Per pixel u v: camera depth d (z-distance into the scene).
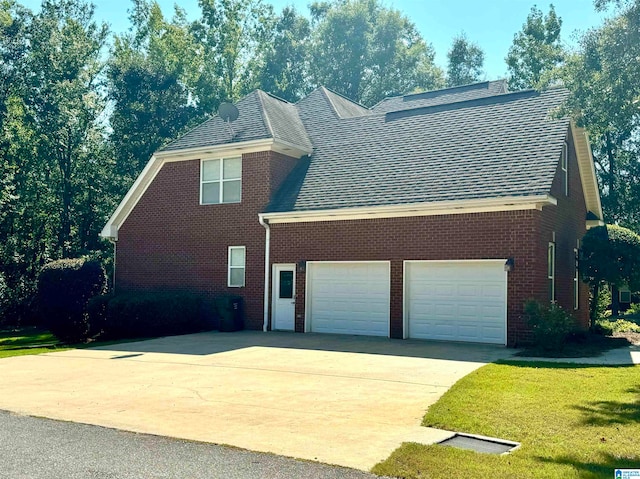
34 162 32.94
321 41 48.44
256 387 10.50
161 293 21.47
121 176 35.19
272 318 20.06
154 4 44.38
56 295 21.30
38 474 5.99
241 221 20.83
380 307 18.14
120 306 19.67
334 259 18.80
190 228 22.02
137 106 35.59
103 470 6.11
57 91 32.88
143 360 14.12
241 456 6.57
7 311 28.11
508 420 7.82
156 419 8.30
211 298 21.33
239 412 8.65
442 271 17.14
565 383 10.17
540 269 15.86
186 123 37.59
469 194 16.41
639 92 14.74
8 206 29.11
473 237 16.44
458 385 10.12
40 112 32.81
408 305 17.64
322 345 16.19
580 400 8.89
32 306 28.56
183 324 20.38
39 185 32.38
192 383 10.98
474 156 18.00
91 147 34.97
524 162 16.83
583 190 21.16
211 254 21.47
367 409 8.73
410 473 5.91
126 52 41.06
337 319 18.91
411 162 19.00
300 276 19.50
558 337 14.73
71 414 8.70
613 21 14.80
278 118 22.36
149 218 23.03
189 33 44.38
